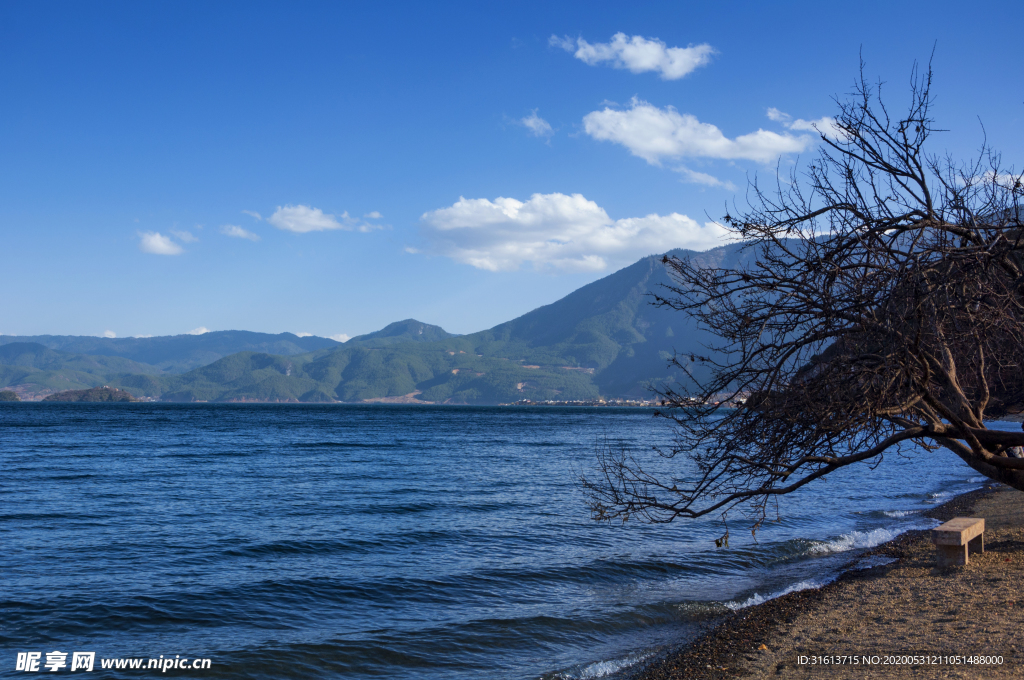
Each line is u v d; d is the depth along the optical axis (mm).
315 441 58438
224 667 7461
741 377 6254
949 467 36875
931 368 7188
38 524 16625
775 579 11172
